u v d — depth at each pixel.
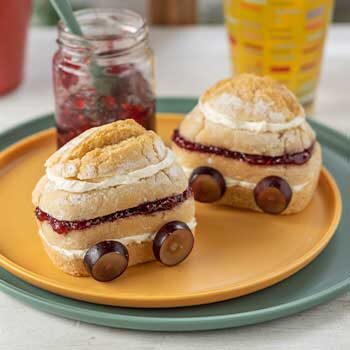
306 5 0.89
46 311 0.72
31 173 0.84
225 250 0.76
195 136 0.79
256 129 0.78
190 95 0.98
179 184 0.74
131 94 0.83
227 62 1.03
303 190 0.79
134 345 0.71
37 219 0.74
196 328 0.70
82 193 0.72
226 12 0.93
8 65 0.96
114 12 0.85
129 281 0.73
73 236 0.72
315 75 0.94
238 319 0.70
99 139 0.73
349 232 0.78
